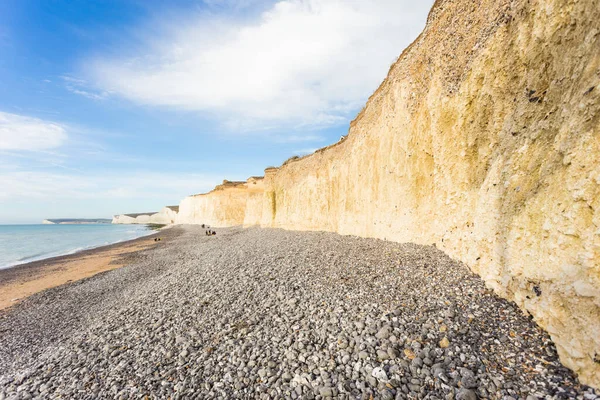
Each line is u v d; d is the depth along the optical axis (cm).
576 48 474
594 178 389
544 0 561
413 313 657
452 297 682
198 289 1128
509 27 693
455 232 907
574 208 417
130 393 567
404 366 506
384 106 1566
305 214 2702
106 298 1466
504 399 401
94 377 651
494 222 658
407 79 1312
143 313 995
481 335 531
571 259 416
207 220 7062
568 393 376
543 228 485
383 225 1477
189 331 775
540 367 430
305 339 648
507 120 687
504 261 605
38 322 1239
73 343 875
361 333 625
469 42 857
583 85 434
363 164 1808
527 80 614
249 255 1639
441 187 1016
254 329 739
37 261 3200
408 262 980
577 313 398
